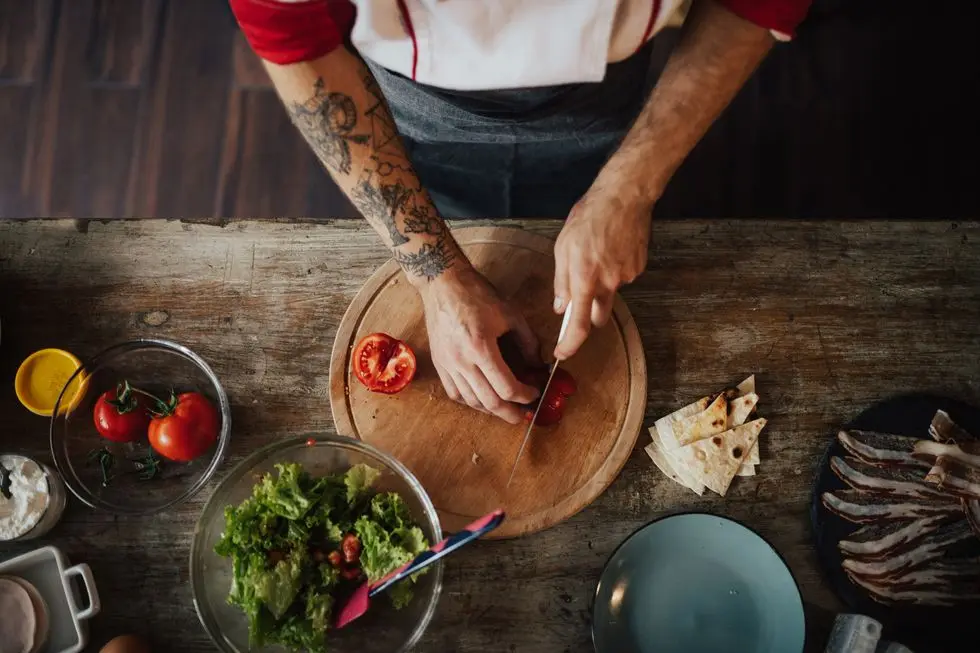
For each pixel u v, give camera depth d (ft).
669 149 3.71
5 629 3.74
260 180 7.86
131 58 8.05
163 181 7.86
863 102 7.75
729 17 3.48
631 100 4.91
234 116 7.97
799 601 3.75
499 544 4.08
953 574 3.92
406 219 3.74
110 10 8.09
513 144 5.28
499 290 4.38
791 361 4.35
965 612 3.90
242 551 3.65
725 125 7.73
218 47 8.07
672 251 4.46
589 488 4.10
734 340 4.37
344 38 3.56
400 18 3.33
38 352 4.20
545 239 4.43
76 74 8.02
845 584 3.96
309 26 3.08
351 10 3.33
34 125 7.96
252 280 4.41
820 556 4.00
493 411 4.00
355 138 3.51
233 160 7.89
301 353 4.33
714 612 3.87
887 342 4.36
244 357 4.32
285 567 3.57
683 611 3.88
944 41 7.80
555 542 4.09
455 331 3.92
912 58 7.80
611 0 3.17
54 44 8.05
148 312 4.37
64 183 7.86
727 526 3.87
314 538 3.79
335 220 4.46
